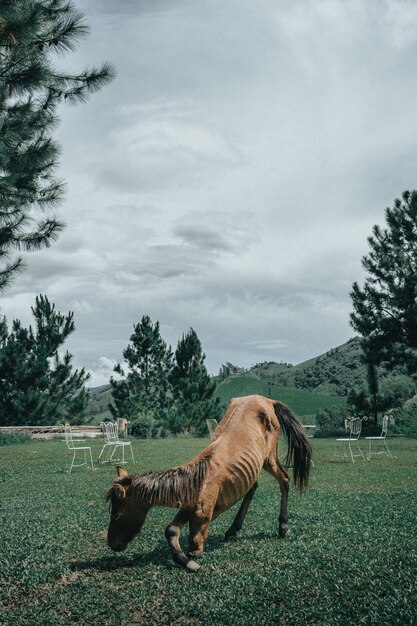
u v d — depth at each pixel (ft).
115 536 20.27
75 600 17.10
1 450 75.77
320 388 380.78
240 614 15.60
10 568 20.02
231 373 416.87
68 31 50.70
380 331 102.12
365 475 43.24
